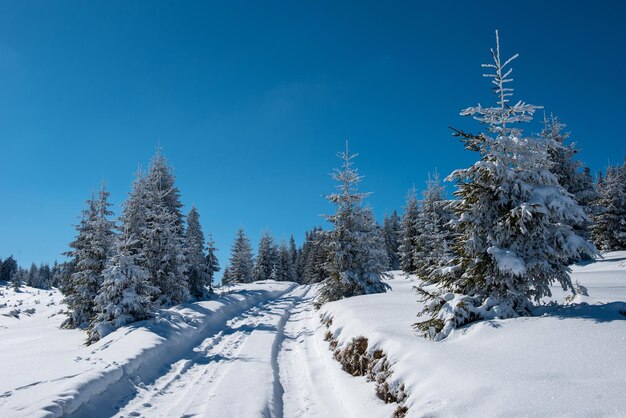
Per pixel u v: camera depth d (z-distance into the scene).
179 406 7.96
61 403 6.51
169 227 26.36
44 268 117.44
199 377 10.20
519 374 5.20
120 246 17.77
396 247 58.94
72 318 24.31
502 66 8.96
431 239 35.78
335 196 22.33
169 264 25.81
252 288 43.56
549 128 26.94
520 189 8.34
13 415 5.85
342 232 22.06
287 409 8.51
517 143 8.39
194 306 21.16
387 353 7.90
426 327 8.49
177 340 13.63
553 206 7.81
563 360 5.30
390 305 12.91
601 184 39.78
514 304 8.28
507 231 8.26
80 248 27.34
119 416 7.30
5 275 108.00
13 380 8.38
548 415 4.11
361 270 21.59
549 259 8.30
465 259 8.77
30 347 16.56
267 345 14.09
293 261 93.25
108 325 16.16
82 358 10.18
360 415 6.92
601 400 4.08
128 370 9.38
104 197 26.83
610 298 9.17
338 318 13.23
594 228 35.97
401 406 5.99
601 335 5.78
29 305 47.91
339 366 10.21
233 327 18.89
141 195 25.92
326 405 8.36
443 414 4.91
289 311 26.95
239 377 9.82
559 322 6.71
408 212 45.62
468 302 8.18
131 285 17.25
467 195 8.70
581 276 17.08
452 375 5.78
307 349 13.95
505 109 8.74
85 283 24.56
